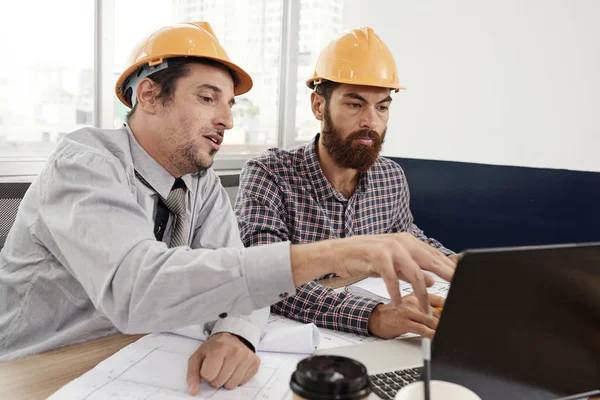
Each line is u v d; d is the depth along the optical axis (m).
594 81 1.88
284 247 0.79
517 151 2.09
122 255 0.83
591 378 0.72
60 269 1.05
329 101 1.51
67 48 2.03
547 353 0.67
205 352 0.87
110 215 0.88
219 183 1.35
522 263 0.60
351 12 2.56
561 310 0.66
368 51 1.47
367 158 1.52
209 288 0.78
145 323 0.80
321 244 0.79
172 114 1.04
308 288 1.19
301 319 1.15
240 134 2.78
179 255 0.80
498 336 0.62
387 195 1.72
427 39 2.30
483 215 2.19
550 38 1.97
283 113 2.98
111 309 0.83
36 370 0.84
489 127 2.16
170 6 2.36
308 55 3.02
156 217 1.15
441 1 2.24
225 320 0.96
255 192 1.50
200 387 0.79
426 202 2.36
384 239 0.78
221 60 1.04
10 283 1.09
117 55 2.16
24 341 1.07
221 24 2.60
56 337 1.04
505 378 0.64
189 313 0.80
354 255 0.76
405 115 2.40
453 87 2.24
